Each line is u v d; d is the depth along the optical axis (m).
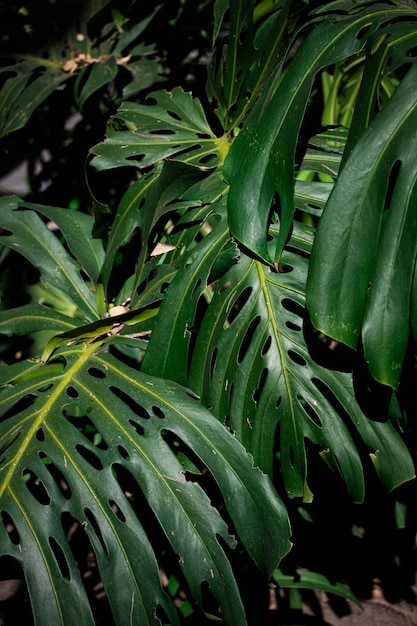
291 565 2.44
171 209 1.87
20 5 2.54
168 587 2.30
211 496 2.25
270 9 2.12
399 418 1.78
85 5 2.55
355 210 1.62
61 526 1.69
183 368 1.80
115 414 1.77
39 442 1.75
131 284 2.12
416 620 2.48
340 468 1.78
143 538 1.69
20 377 1.92
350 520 2.18
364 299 1.61
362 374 1.76
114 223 1.98
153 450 1.73
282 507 1.72
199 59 2.66
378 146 1.61
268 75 1.88
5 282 2.31
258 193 1.70
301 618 2.45
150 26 2.57
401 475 1.75
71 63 2.48
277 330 1.80
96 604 2.31
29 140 2.77
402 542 2.70
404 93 1.62
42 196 2.67
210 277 1.82
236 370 1.80
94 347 1.94
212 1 2.48
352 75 2.38
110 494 1.71
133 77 2.46
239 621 1.68
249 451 1.78
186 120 2.12
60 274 2.10
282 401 1.79
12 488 1.70
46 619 1.63
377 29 1.71
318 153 1.94
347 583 2.61
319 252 1.62
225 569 1.69
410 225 1.58
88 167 2.03
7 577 2.28
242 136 1.81
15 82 2.37
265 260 1.68
